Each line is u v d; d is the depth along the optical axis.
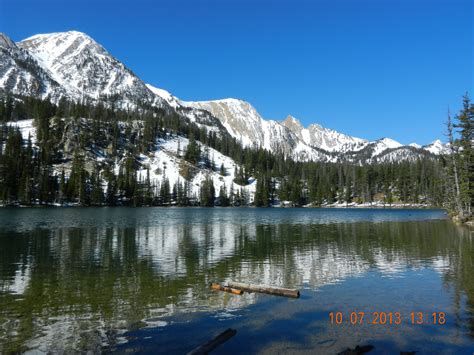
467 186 72.94
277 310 19.11
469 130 73.75
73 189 176.38
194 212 140.75
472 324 16.64
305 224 79.44
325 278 26.59
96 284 25.02
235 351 14.02
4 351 14.39
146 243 46.06
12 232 57.03
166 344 14.91
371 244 44.78
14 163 168.38
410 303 20.02
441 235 52.78
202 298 21.47
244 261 33.62
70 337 15.70
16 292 23.02
